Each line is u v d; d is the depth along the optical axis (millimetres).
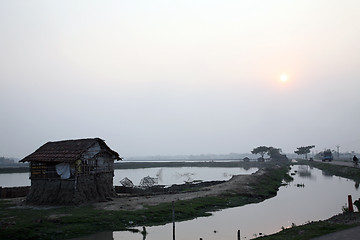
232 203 39625
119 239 23734
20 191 46750
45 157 37406
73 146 39031
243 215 32844
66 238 23484
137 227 27203
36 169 37438
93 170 39469
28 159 37312
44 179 36906
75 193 35531
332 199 43375
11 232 22500
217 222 29578
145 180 68812
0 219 26672
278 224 28656
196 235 25000
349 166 83750
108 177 42625
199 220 30500
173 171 135125
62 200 35594
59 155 37250
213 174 112312
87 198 37344
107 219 28078
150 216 30219
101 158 41562
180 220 30422
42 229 24312
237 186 51094
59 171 36375
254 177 62438
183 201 37500
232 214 33406
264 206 38406
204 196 41938
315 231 20484
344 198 43906
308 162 162875
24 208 33375
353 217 24984
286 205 39062
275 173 80188
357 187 57156
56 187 36250
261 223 29094
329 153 139875
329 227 21219
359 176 67250
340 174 82875
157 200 39156
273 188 55594
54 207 33781
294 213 33688
